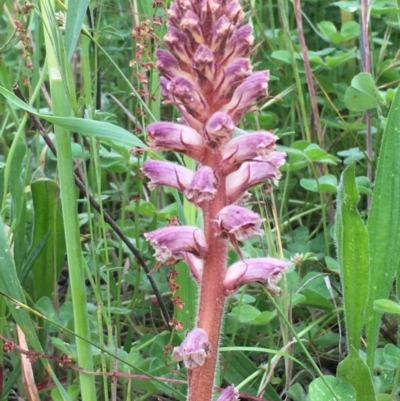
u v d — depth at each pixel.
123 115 0.51
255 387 0.30
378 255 0.26
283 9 0.42
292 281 0.32
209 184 0.19
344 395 0.24
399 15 0.43
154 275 0.36
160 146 0.20
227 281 0.21
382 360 0.29
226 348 0.26
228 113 0.20
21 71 0.46
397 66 0.48
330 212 0.40
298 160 0.38
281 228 0.37
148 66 0.31
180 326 0.26
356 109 0.39
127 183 0.36
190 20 0.19
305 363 0.33
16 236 0.32
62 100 0.23
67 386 0.31
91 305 0.30
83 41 0.29
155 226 0.36
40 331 0.32
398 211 0.26
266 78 0.20
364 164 0.46
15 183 0.32
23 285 0.33
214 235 0.20
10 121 0.47
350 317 0.26
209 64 0.19
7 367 0.33
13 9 0.44
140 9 0.41
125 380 0.29
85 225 0.42
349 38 0.49
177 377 0.29
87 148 0.36
